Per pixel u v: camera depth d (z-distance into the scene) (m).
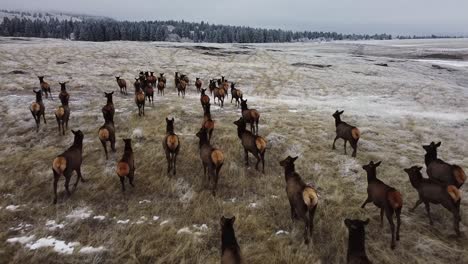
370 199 9.84
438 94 37.62
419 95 36.88
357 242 7.24
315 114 22.86
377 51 103.38
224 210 10.21
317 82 43.62
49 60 46.91
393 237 8.60
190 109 22.31
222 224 7.30
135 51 61.84
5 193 11.37
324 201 10.85
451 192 9.05
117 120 19.50
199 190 11.54
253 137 12.89
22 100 23.98
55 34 168.75
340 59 69.88
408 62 69.69
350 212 10.20
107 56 54.19
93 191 11.31
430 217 9.68
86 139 16.36
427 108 30.33
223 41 169.38
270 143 15.74
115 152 14.69
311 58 69.44
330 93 37.47
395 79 48.44
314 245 8.67
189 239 8.69
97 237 8.84
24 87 30.23
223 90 24.86
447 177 10.95
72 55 52.50
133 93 30.73
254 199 11.02
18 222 9.65
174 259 8.10
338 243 8.71
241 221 9.50
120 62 49.91
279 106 25.55
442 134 19.30
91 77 37.25
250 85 40.44
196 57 62.62
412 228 9.48
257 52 75.88
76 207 10.38
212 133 17.09
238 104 25.66
